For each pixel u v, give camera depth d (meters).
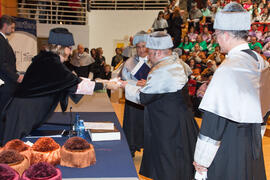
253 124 1.36
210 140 1.30
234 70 1.26
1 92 3.59
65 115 2.78
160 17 9.03
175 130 2.15
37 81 1.97
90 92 2.09
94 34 10.88
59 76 1.98
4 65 3.56
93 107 3.36
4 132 1.95
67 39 1.99
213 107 1.26
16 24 6.15
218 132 1.29
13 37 6.14
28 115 1.98
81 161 1.49
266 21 7.23
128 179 1.39
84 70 7.42
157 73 2.11
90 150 1.54
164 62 2.15
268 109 1.38
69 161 1.50
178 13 8.69
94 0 11.27
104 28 10.85
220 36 1.39
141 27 10.76
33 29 6.60
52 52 2.00
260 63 1.34
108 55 10.97
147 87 2.12
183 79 2.14
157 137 2.20
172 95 2.15
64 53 2.04
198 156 1.35
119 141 1.97
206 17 8.57
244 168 1.33
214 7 8.55
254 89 1.26
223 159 1.35
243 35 1.34
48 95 2.01
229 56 1.35
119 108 7.57
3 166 1.10
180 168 2.18
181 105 2.18
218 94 1.26
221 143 1.35
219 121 1.29
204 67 7.70
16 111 1.96
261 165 1.44
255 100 1.26
